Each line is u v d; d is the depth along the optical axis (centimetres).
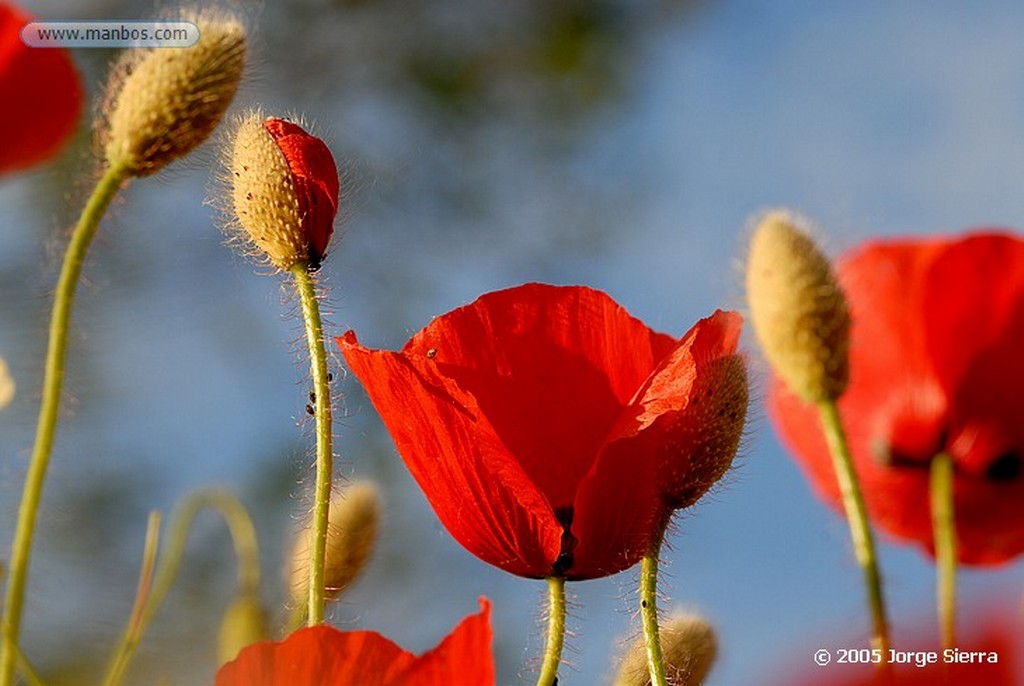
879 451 61
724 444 51
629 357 53
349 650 48
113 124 51
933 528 61
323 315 53
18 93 54
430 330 53
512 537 52
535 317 53
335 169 52
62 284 50
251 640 56
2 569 50
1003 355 60
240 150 52
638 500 51
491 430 51
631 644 52
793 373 53
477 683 48
